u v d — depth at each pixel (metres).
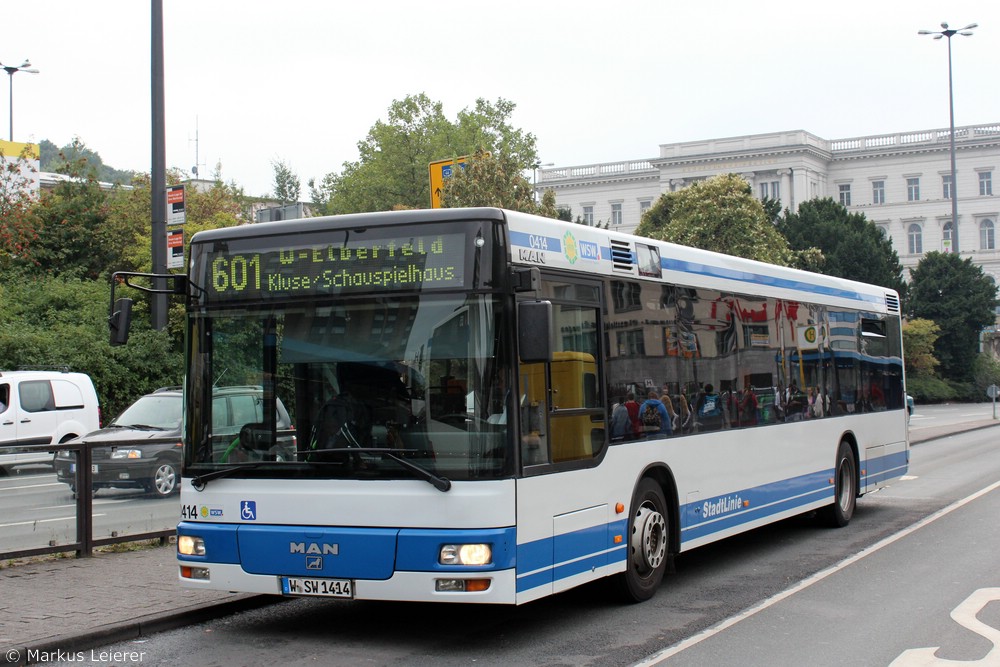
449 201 25.94
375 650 7.56
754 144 93.69
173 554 11.26
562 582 7.76
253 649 7.63
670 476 9.53
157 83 15.63
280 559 7.47
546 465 7.59
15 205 28.19
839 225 69.31
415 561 7.11
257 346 7.77
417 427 7.25
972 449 28.95
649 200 101.25
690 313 10.14
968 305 74.12
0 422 19.91
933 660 7.10
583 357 8.26
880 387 15.57
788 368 12.38
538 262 7.75
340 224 7.66
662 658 7.22
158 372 24.41
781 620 8.41
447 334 7.29
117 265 29.44
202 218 37.34
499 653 7.43
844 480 14.02
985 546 12.10
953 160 55.88
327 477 7.41
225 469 7.71
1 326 23.28
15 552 10.37
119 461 11.55
